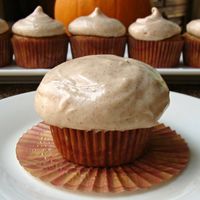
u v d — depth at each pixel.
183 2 0.64
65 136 0.21
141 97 0.21
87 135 0.21
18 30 0.39
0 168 0.22
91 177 0.21
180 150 0.24
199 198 0.19
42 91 0.22
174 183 0.21
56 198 0.19
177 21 0.64
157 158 0.23
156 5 0.60
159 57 0.40
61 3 0.48
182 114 0.28
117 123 0.20
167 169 0.21
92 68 0.22
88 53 0.41
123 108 0.20
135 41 0.40
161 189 0.20
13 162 0.23
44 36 0.38
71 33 0.41
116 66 0.22
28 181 0.21
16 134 0.26
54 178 0.20
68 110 0.20
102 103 0.20
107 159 0.22
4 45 0.39
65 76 0.22
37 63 0.40
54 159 0.23
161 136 0.25
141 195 0.19
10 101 0.29
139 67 0.22
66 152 0.22
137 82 0.21
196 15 0.66
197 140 0.25
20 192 0.20
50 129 0.23
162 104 0.21
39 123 0.27
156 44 0.39
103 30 0.39
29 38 0.38
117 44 0.40
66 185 0.20
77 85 0.21
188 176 0.21
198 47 0.39
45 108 0.21
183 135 0.26
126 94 0.20
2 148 0.24
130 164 0.22
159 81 0.22
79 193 0.20
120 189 0.19
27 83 0.38
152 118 0.21
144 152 0.23
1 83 0.38
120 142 0.21
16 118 0.27
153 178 0.21
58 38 0.39
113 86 0.21
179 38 0.40
